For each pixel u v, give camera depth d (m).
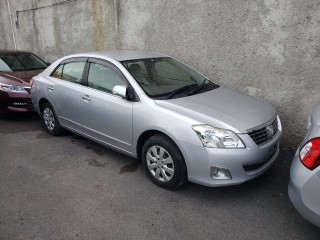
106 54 4.45
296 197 2.45
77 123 4.66
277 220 3.05
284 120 4.68
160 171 3.56
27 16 9.67
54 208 3.26
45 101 5.33
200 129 3.16
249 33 4.73
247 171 3.26
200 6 5.20
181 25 5.56
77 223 3.02
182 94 3.89
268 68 4.66
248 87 4.95
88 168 4.12
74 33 7.98
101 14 7.03
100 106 4.11
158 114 3.46
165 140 3.42
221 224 2.99
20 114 6.72
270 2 4.42
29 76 6.42
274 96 4.70
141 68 4.14
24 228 2.95
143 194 3.49
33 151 4.70
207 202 3.34
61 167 4.16
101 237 2.82
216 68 5.26
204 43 5.32
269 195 3.47
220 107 3.58
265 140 3.41
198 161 3.18
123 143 3.96
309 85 4.34
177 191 3.54
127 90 3.83
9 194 3.53
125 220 3.05
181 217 3.10
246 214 3.14
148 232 2.88
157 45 6.08
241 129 3.19
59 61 5.07
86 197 3.45
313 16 4.10
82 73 4.54
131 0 6.28
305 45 4.25
